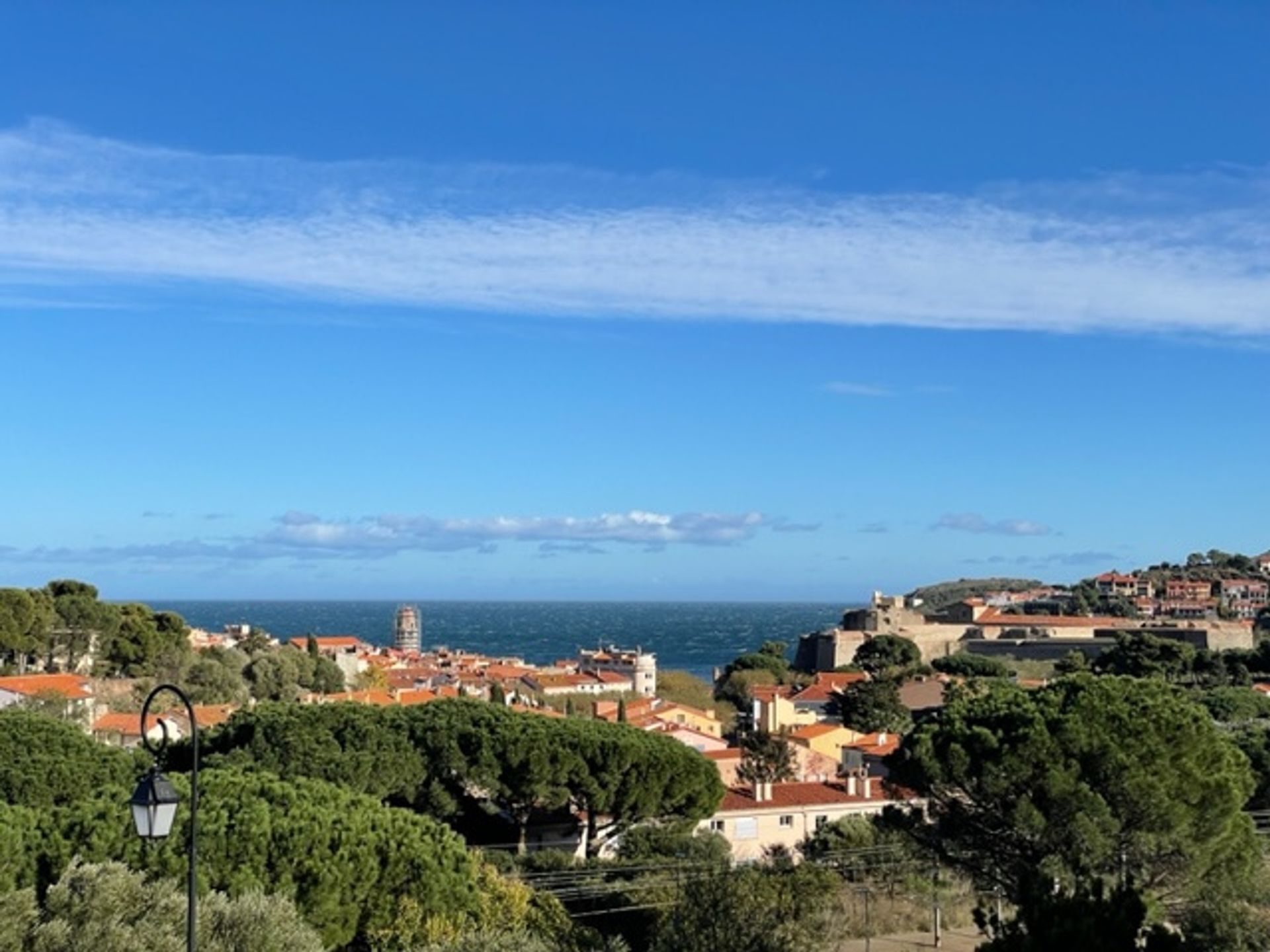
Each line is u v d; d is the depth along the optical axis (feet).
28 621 402.31
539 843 187.11
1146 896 88.79
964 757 127.13
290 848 101.76
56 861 96.63
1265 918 114.52
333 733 171.94
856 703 402.52
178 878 93.45
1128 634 558.15
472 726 175.42
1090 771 122.01
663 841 178.19
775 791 219.41
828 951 110.93
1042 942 63.77
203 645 537.65
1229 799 119.14
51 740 158.81
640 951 137.18
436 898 107.45
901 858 173.68
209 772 118.93
